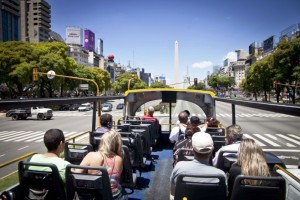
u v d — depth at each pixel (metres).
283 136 22.62
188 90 9.38
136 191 5.69
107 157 3.77
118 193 3.78
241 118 40.47
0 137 24.09
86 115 51.28
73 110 68.25
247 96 124.94
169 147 9.62
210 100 9.28
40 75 52.31
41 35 163.75
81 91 89.75
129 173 4.95
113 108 67.75
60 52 59.38
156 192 5.63
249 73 78.12
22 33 167.38
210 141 3.31
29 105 2.93
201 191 3.12
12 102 2.62
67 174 3.26
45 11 173.62
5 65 49.09
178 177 3.12
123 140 5.66
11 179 8.68
